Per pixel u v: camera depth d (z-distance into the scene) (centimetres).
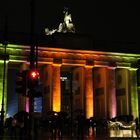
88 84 11075
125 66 11669
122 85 12038
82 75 11281
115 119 9325
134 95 11619
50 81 10831
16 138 6588
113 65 11488
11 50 10400
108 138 7181
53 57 10819
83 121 5453
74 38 11138
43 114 10269
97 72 12044
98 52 11275
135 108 11519
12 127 6844
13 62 10688
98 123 9306
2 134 6862
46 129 8762
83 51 11106
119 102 12112
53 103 10544
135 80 11750
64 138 6838
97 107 11850
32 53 4034
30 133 3703
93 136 8394
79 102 11325
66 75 12238
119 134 8919
